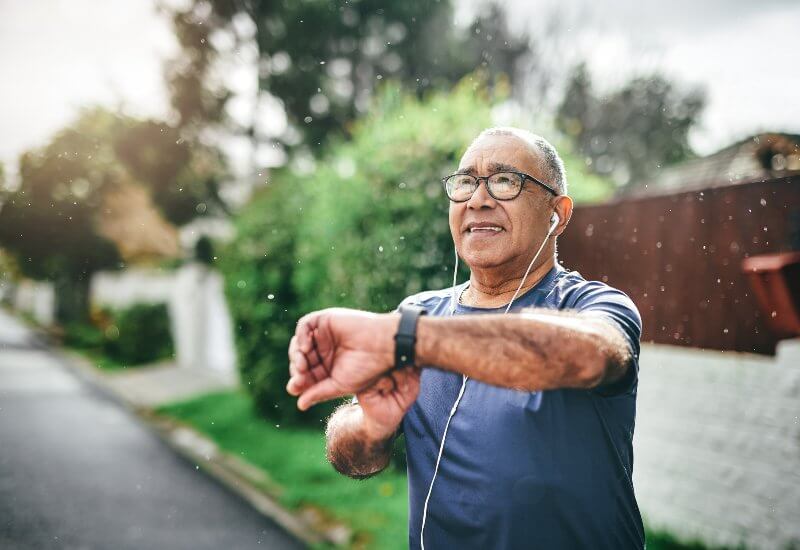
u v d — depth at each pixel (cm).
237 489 630
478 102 575
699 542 398
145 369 1617
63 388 1338
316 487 589
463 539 137
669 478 427
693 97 2038
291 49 1992
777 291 310
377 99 630
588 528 128
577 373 95
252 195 962
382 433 129
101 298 3291
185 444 827
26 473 680
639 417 452
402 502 525
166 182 2039
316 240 691
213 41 2030
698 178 748
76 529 518
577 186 609
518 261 151
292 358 102
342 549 458
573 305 135
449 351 95
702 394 407
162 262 2241
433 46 1962
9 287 5122
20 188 2002
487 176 151
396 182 563
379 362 97
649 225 457
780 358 363
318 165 738
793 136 567
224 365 1393
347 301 596
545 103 2061
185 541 491
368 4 1933
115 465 723
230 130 2091
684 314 434
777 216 384
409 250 545
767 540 364
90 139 1952
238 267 888
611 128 2128
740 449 382
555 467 129
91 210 2202
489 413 136
